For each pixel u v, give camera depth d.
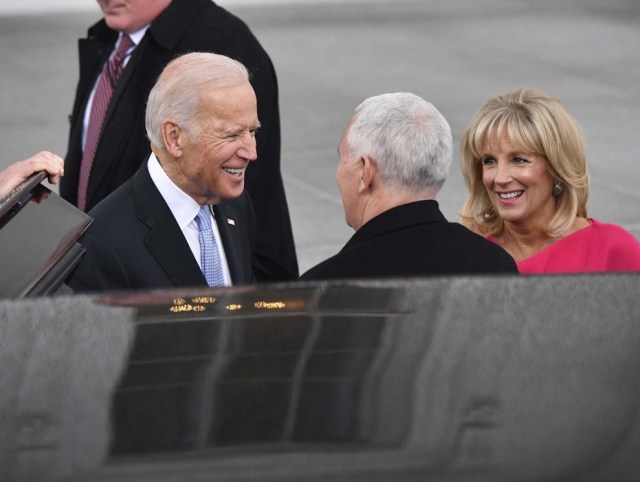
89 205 11.21
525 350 3.71
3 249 5.72
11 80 32.34
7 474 3.03
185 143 7.68
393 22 41.00
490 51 36.56
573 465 3.07
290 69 34.06
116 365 3.66
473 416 3.29
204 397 3.43
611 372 3.55
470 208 9.59
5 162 25.11
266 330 3.95
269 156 11.50
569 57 35.69
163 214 7.78
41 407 3.38
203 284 7.80
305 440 3.18
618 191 22.56
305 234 20.19
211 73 7.70
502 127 8.97
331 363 3.65
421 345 3.77
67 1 43.06
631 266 9.03
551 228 9.12
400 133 7.05
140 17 11.06
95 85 11.78
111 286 7.62
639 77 33.22
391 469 3.04
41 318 4.01
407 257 6.92
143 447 3.16
